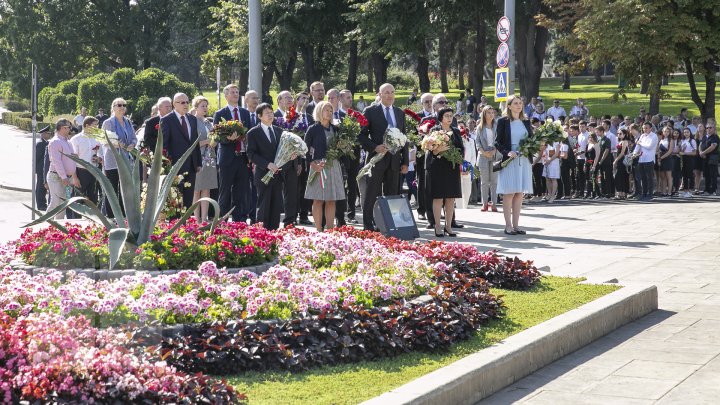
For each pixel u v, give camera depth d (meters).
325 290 8.32
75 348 6.08
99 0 70.06
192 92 47.38
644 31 32.03
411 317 8.02
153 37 71.75
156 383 5.80
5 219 21.27
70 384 5.61
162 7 71.12
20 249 10.36
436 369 7.18
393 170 15.92
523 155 16.12
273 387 6.59
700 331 9.39
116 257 9.32
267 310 7.77
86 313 7.25
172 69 96.69
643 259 13.70
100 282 8.34
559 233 16.66
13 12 71.31
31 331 6.23
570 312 9.16
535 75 49.62
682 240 15.75
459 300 8.73
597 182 25.05
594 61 34.47
